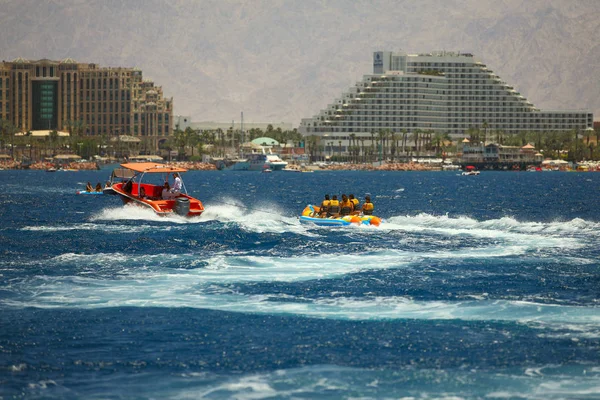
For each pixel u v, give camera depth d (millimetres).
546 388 72000
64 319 91312
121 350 81375
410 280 112312
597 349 81312
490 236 158125
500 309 96125
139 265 123562
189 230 166125
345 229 167875
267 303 98875
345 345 83062
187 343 83500
